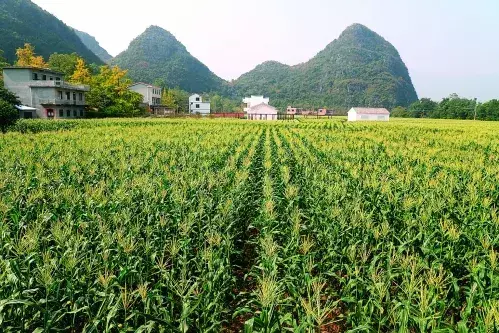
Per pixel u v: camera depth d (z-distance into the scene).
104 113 81.50
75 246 6.39
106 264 5.93
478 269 6.11
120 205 9.63
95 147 22.97
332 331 6.31
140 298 5.89
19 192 10.69
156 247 7.26
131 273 6.25
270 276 5.90
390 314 5.20
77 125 47.22
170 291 5.93
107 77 85.69
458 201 10.91
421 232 7.86
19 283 5.48
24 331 5.04
